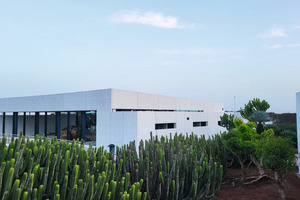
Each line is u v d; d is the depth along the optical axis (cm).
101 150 595
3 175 331
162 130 1659
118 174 457
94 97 1747
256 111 1659
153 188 532
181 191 525
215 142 859
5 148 389
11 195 308
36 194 321
